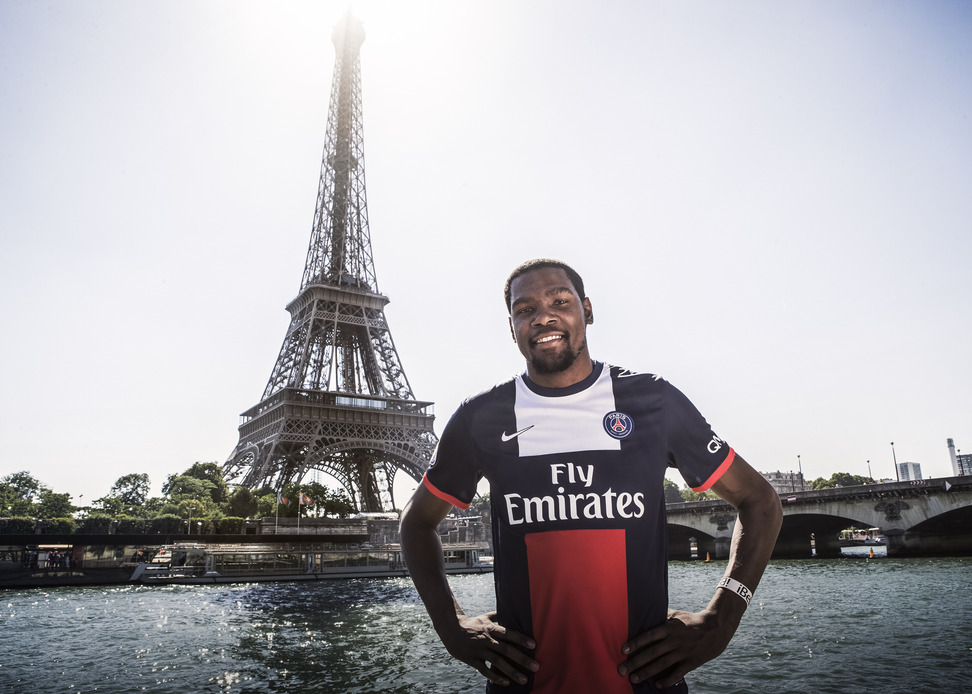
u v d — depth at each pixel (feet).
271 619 127.34
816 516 299.38
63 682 74.74
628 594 11.74
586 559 11.77
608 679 11.34
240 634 108.47
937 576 173.06
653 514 12.33
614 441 12.44
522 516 12.39
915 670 71.87
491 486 13.15
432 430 334.24
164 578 222.89
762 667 74.79
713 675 71.72
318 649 94.58
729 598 11.62
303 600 164.86
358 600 163.84
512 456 12.70
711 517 318.86
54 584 217.15
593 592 11.66
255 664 84.53
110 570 229.25
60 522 254.68
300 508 294.25
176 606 152.05
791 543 342.64
